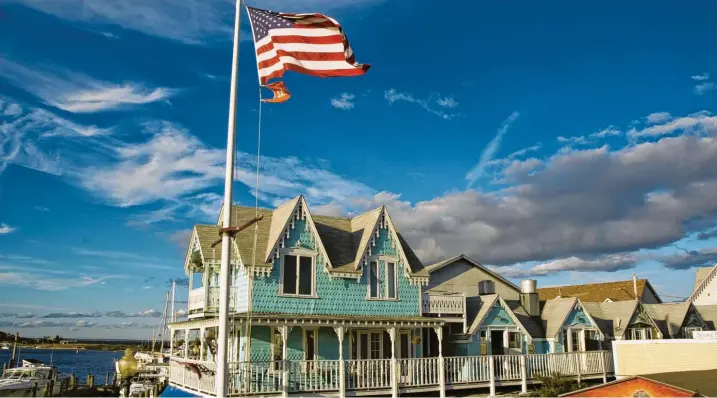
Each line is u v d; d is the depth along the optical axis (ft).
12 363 225.15
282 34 46.85
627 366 75.10
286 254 90.58
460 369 96.68
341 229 104.27
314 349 90.74
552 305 124.36
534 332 116.16
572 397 50.19
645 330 132.16
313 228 93.50
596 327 121.80
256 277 87.04
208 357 99.19
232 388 76.18
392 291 99.14
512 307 123.13
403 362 91.50
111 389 168.04
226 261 41.83
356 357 94.53
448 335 107.55
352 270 94.73
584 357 111.04
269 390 79.15
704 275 194.18
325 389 82.94
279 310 87.66
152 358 260.42
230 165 43.27
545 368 105.19
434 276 127.65
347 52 46.88
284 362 79.51
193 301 96.53
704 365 68.90
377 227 99.91
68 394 161.27
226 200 42.75
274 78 47.91
